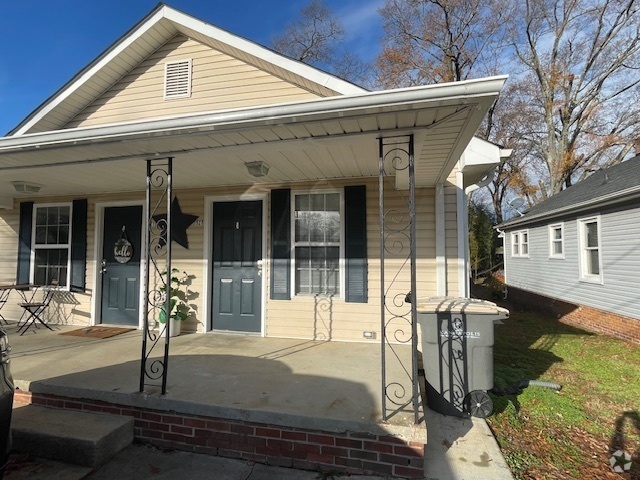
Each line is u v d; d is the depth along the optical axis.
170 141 3.00
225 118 2.62
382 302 2.62
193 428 2.77
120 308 5.94
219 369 3.65
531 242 12.36
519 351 6.23
